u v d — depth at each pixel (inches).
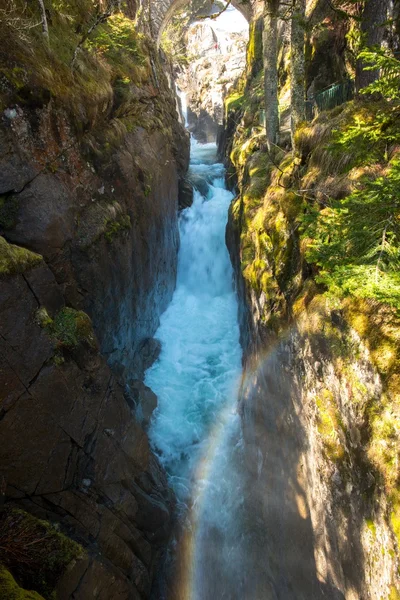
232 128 868.0
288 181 331.3
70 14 351.9
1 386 207.5
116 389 290.0
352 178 212.8
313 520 227.8
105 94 349.1
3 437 210.4
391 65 149.5
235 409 430.6
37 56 269.9
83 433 255.8
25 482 222.7
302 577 247.3
